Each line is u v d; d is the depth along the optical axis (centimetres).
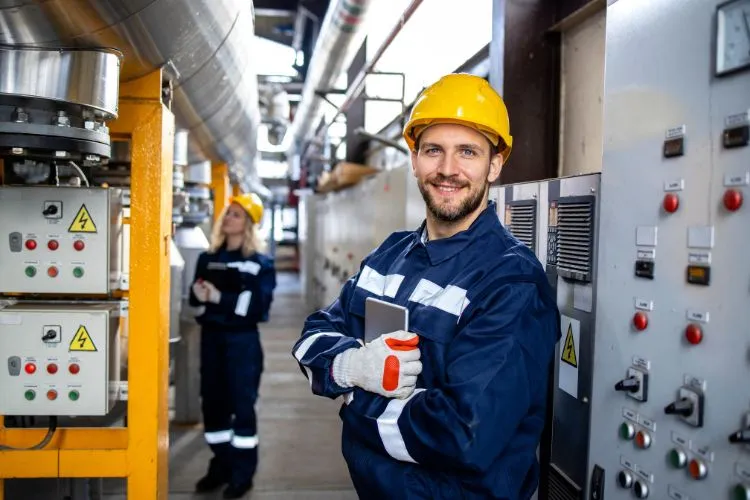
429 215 143
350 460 136
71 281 202
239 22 214
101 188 202
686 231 117
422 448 118
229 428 326
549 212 178
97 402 202
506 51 274
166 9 155
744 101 103
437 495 125
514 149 275
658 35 125
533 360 123
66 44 156
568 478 164
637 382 130
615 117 141
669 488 121
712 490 110
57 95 159
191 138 348
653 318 126
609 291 142
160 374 221
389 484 127
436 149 137
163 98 224
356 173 586
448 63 448
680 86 118
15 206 200
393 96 631
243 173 695
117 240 215
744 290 103
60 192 201
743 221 103
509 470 127
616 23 141
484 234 138
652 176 127
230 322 312
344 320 156
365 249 509
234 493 315
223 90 272
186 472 350
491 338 118
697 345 113
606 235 144
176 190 340
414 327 132
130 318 215
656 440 125
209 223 611
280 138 938
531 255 134
